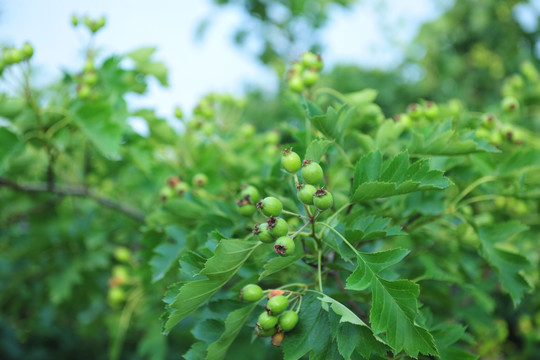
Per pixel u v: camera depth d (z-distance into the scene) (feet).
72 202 2.50
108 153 1.75
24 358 3.34
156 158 2.01
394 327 1.20
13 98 1.80
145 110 1.90
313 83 1.66
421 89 5.45
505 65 5.59
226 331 1.26
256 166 1.94
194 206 1.58
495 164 1.58
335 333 1.22
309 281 1.49
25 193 2.40
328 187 1.59
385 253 1.24
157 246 1.58
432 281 1.57
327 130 1.41
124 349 3.38
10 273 2.49
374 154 1.32
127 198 2.63
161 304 2.08
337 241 1.30
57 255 2.32
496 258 1.49
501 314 2.49
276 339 1.25
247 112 4.92
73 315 3.40
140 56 1.95
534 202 1.83
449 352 1.34
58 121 1.84
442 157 1.56
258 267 1.43
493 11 5.80
